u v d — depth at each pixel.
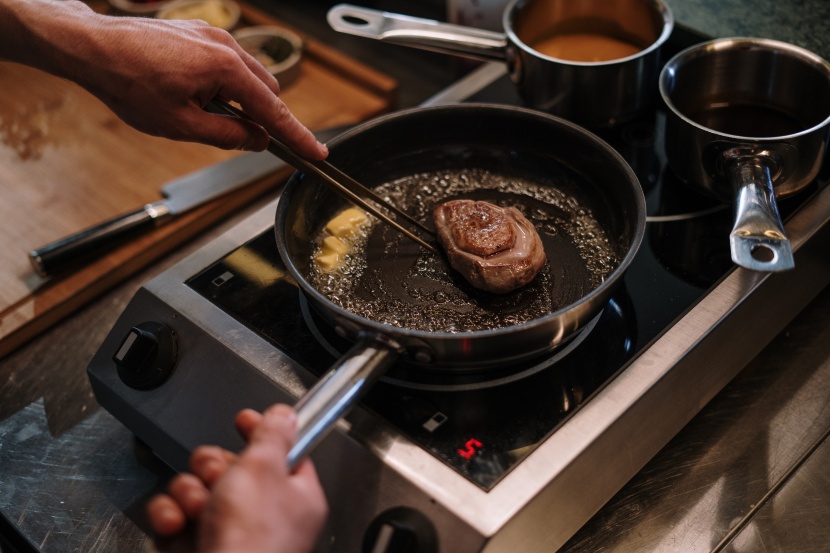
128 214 1.03
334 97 1.30
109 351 0.80
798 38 0.98
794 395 0.83
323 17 1.52
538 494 0.62
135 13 1.40
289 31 1.41
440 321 0.76
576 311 0.64
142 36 0.76
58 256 0.97
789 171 0.80
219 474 0.56
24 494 0.78
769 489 0.75
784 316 0.86
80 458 0.81
